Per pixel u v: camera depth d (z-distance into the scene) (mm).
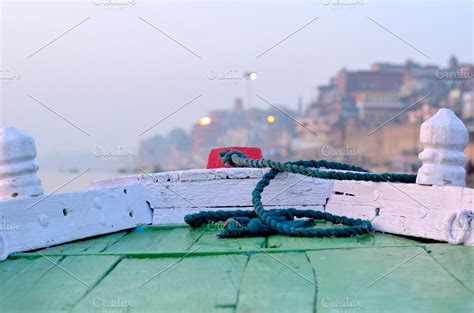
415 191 4906
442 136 4820
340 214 5633
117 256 4355
